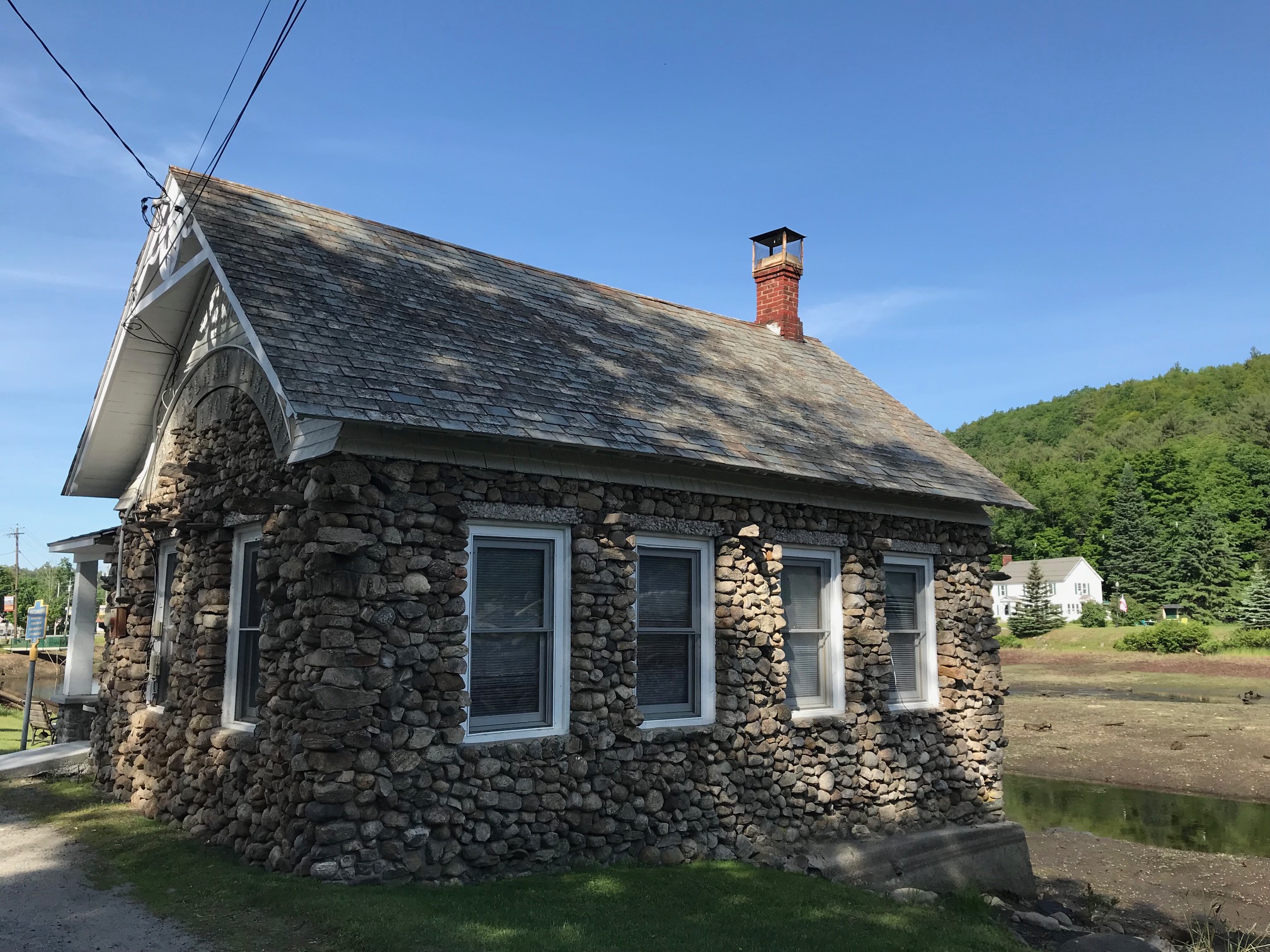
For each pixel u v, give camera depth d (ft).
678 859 28.22
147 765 32.55
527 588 27.45
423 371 26.48
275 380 23.12
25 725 45.62
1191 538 233.76
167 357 36.45
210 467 31.24
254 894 21.04
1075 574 268.62
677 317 45.96
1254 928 36.14
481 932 19.31
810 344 53.67
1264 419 313.53
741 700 31.37
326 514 23.44
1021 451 411.95
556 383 30.17
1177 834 53.83
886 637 36.91
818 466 33.99
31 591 256.32
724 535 32.01
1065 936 30.66
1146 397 464.24
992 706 41.24
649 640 30.32
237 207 31.81
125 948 18.28
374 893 21.18
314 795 22.58
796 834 32.40
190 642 31.42
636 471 29.50
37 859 25.30
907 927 23.97
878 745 35.91
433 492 25.26
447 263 36.88
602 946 19.39
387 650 23.81
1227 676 139.54
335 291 29.09
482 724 26.11
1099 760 76.38
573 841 26.48
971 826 38.47
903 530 38.88
